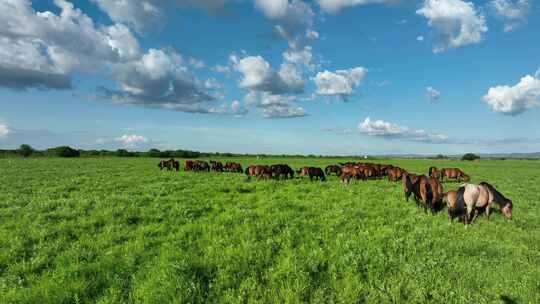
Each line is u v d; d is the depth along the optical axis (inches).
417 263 231.9
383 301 182.4
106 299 175.8
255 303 175.3
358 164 1144.2
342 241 283.7
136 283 195.9
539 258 264.1
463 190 399.2
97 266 219.3
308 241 285.3
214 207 428.1
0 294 182.4
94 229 315.3
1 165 1280.8
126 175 901.2
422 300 184.2
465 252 272.4
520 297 191.8
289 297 179.2
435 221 386.0
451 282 208.7
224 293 186.9
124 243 274.2
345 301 180.7
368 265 227.1
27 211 382.6
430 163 2731.3
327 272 217.3
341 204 470.0
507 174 1366.9
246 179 853.2
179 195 532.7
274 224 332.5
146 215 369.4
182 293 180.7
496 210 490.3
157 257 239.3
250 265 223.1
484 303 183.5
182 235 295.7
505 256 266.5
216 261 228.2
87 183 674.2
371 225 350.0
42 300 173.9
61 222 330.3
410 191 530.9
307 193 604.4
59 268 215.6
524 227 386.6
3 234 285.1
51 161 1743.4
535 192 726.5
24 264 221.9
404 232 324.8
